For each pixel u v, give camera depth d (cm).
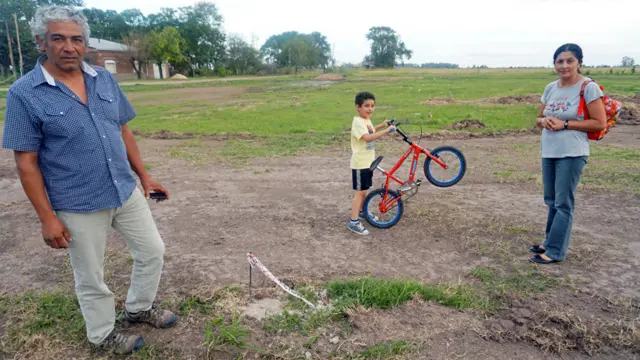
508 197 636
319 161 899
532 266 423
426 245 476
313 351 302
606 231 507
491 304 358
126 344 299
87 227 271
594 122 388
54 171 260
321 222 550
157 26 7425
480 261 437
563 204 413
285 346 305
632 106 1544
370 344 308
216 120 1578
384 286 368
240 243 488
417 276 409
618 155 888
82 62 262
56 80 251
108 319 299
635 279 397
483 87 3228
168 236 510
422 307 352
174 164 888
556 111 408
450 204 605
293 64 9100
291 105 2125
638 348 304
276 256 455
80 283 285
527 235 497
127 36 6594
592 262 429
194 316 342
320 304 356
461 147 1004
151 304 327
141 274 310
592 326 325
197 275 412
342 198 649
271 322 332
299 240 495
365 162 491
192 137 1207
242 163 889
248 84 4609
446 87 3288
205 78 6719
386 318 337
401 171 803
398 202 520
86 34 254
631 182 694
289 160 911
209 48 7800
